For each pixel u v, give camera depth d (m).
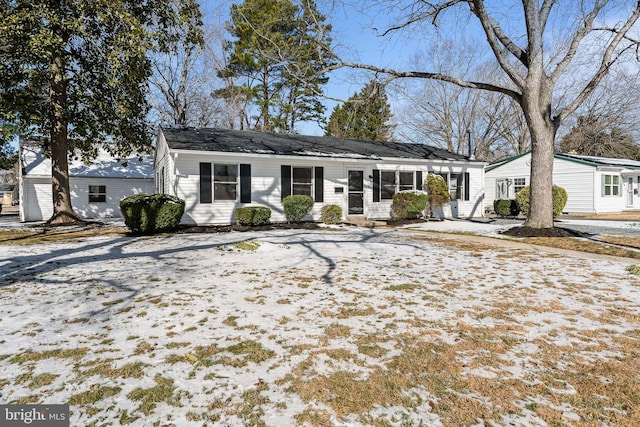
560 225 12.75
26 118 13.31
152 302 4.31
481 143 32.97
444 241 9.38
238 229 11.84
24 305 4.23
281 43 17.47
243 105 28.77
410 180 16.27
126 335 3.37
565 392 2.45
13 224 15.93
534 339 3.29
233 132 15.66
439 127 33.81
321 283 5.18
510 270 6.02
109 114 14.26
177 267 6.25
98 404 2.31
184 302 4.31
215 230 11.62
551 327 3.57
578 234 9.86
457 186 17.48
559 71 10.41
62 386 2.51
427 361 2.87
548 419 2.16
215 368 2.77
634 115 26.59
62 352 3.02
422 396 2.40
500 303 4.30
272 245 8.38
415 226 13.38
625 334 3.39
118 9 11.30
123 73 12.27
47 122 15.21
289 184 13.63
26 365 2.80
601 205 18.77
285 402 2.34
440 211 16.95
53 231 12.44
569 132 30.94
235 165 12.82
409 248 8.23
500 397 2.39
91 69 13.97
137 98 14.95
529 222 10.62
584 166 19.08
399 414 2.22
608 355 2.98
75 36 12.94
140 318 3.80
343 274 5.72
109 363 2.84
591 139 28.83
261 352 3.03
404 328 3.54
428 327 3.57
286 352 3.03
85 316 3.87
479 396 2.40
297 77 12.52
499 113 31.11
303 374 2.68
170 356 2.96
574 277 5.54
